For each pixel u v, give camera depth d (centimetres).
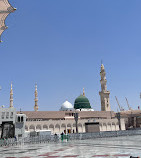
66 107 11900
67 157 1750
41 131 5328
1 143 3534
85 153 1975
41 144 3588
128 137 4456
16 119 5172
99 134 4803
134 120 11312
